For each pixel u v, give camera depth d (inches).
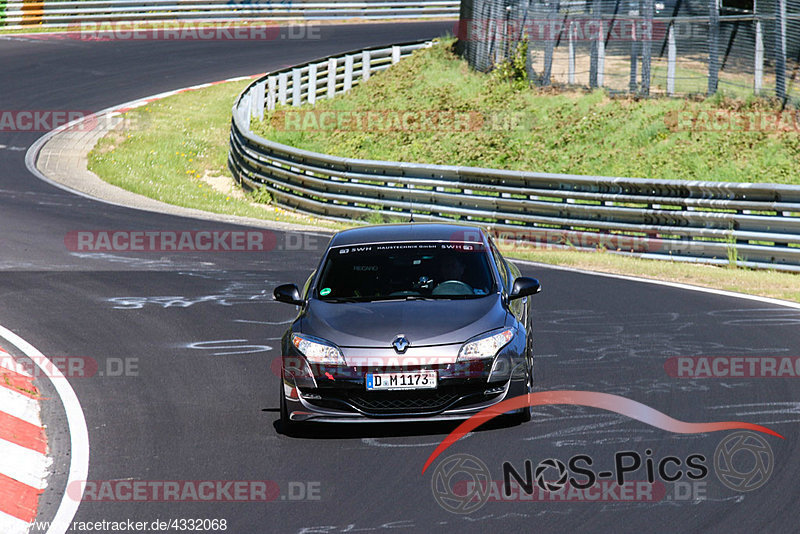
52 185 3255.4
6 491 890.7
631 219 2158.0
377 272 1146.0
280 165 3048.7
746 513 778.8
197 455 980.6
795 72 2984.7
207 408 1138.0
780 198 1936.5
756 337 1366.9
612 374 1205.1
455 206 2503.7
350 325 1039.0
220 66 5275.6
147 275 1972.2
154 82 4963.1
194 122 4377.5
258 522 807.7
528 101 3659.0
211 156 3986.2
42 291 1817.2
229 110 4562.0
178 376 1272.1
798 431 968.3
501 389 1005.8
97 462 969.5
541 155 3248.0
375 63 4753.9
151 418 1104.2
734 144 2906.0
